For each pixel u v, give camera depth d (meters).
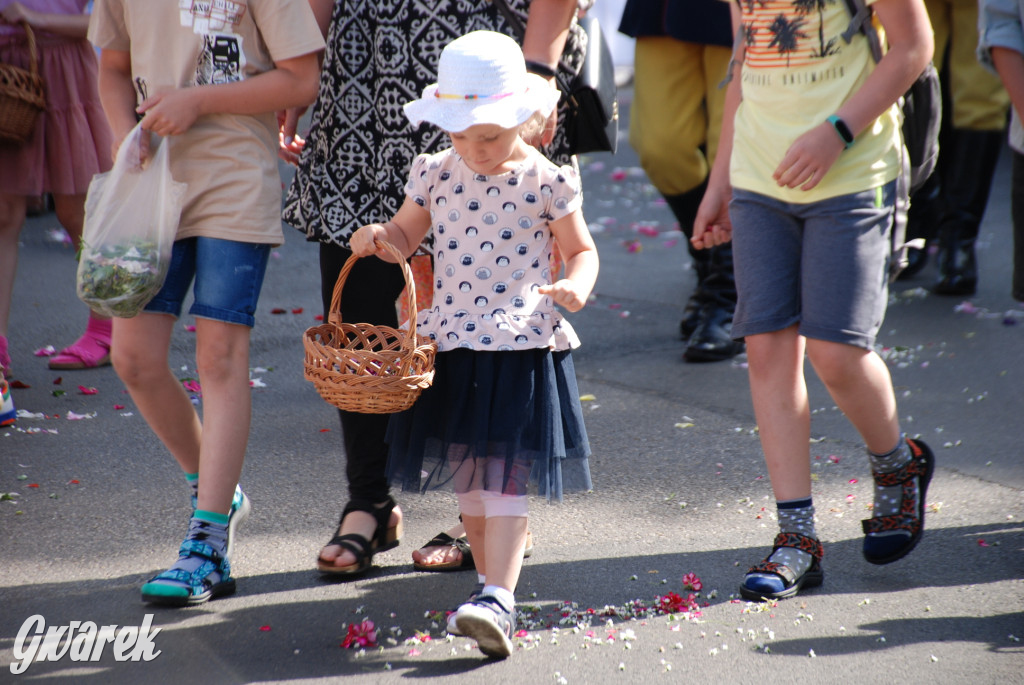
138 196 8.77
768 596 8.73
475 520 8.59
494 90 7.75
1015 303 18.64
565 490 8.56
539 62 8.84
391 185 9.45
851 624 8.36
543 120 8.48
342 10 9.58
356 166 9.57
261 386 14.91
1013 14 10.98
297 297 19.64
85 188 14.45
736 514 10.68
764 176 9.02
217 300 8.97
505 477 7.99
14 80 12.72
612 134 10.23
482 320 8.09
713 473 11.76
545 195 8.16
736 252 9.23
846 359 8.79
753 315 9.05
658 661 7.84
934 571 9.27
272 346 16.80
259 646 8.17
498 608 7.88
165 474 11.76
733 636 8.20
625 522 10.52
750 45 9.05
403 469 8.34
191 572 8.82
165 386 9.27
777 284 9.00
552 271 9.42
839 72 8.67
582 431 8.52
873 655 7.86
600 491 11.30
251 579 9.40
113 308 8.55
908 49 8.43
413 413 8.30
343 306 9.73
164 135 8.73
